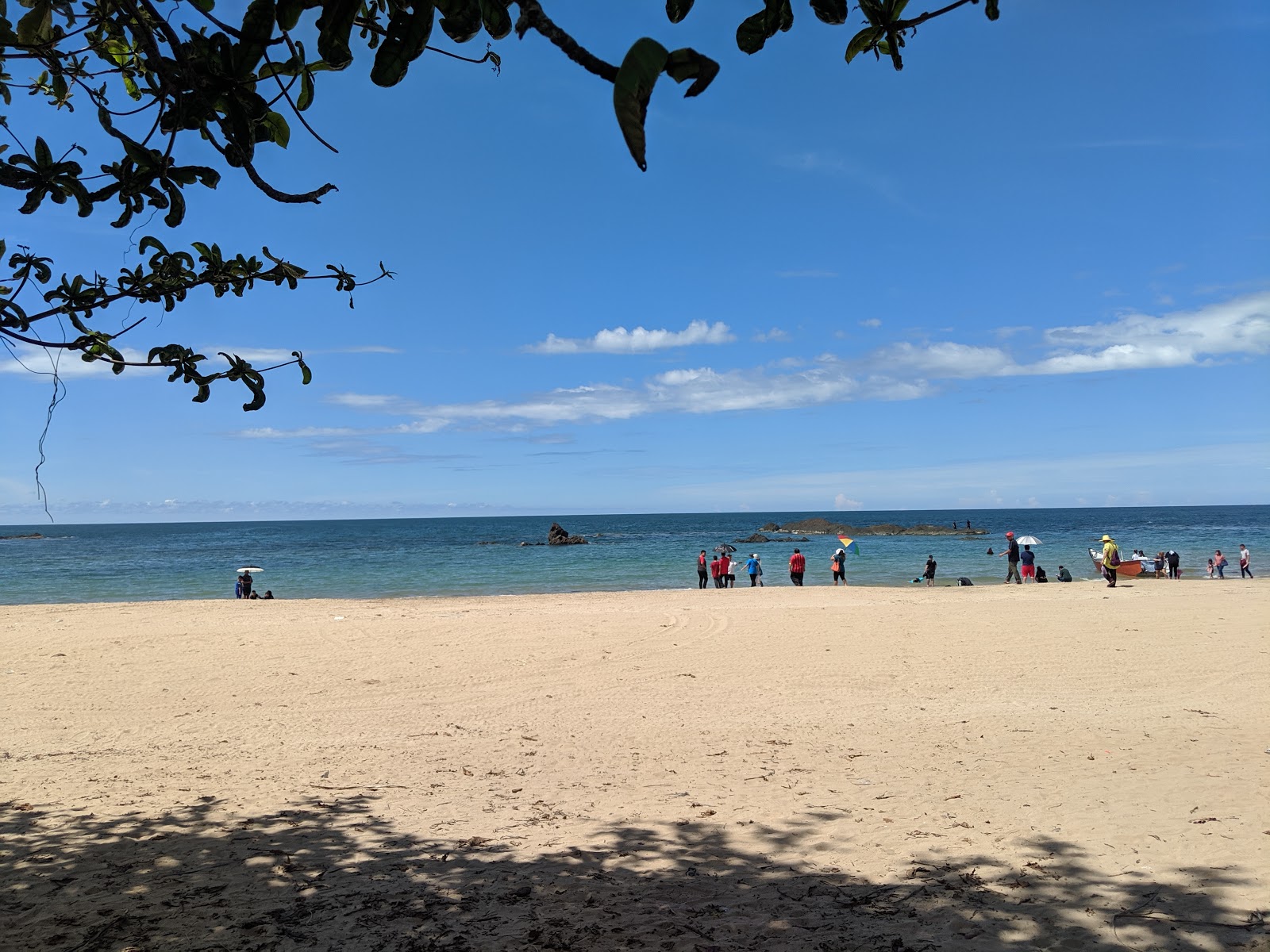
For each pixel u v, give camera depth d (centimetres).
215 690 1209
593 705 1105
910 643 1553
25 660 1438
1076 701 1092
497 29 162
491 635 1692
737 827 630
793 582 3044
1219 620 1786
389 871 545
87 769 816
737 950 428
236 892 509
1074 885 507
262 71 205
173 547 9294
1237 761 791
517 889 512
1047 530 10125
